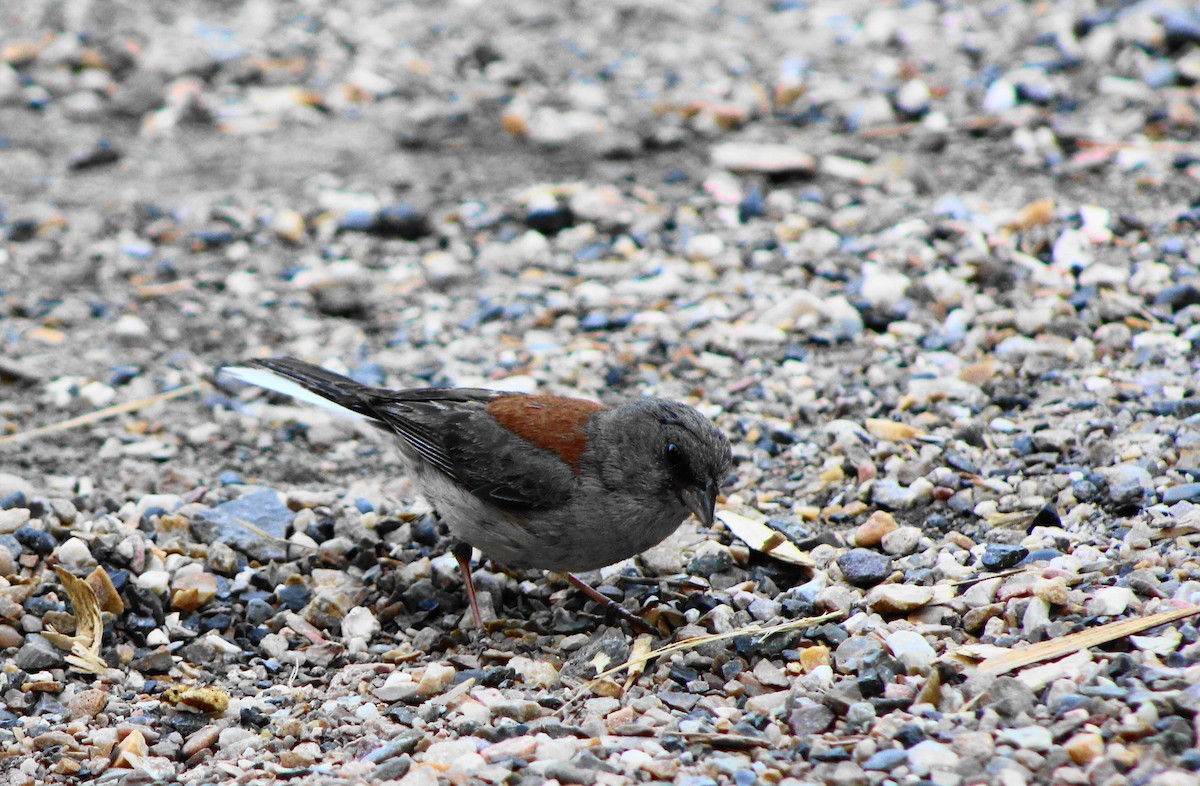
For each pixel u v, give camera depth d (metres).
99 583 8.96
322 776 7.06
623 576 9.42
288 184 16.95
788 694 7.57
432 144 17.80
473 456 8.70
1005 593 8.14
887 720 6.94
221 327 14.02
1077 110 16.53
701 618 8.57
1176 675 6.88
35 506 9.80
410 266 15.13
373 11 22.30
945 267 13.41
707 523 8.28
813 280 13.66
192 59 20.06
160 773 7.45
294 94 19.39
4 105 19.05
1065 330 11.95
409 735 7.41
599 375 12.47
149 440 11.87
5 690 8.32
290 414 12.49
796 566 9.12
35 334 13.76
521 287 14.41
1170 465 9.52
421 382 12.68
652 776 6.70
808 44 19.78
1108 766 6.16
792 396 11.66
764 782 6.50
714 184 15.93
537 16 21.77
